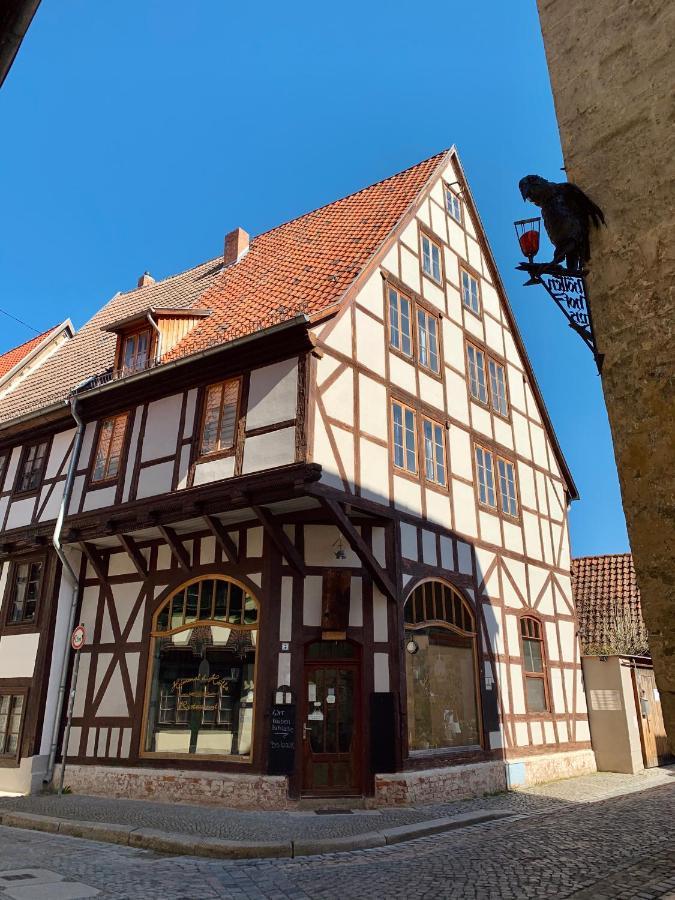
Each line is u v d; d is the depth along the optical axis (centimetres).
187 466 1042
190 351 1130
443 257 1389
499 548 1322
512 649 1279
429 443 1200
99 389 1177
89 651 1159
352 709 983
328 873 612
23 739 1134
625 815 863
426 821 824
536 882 550
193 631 1052
